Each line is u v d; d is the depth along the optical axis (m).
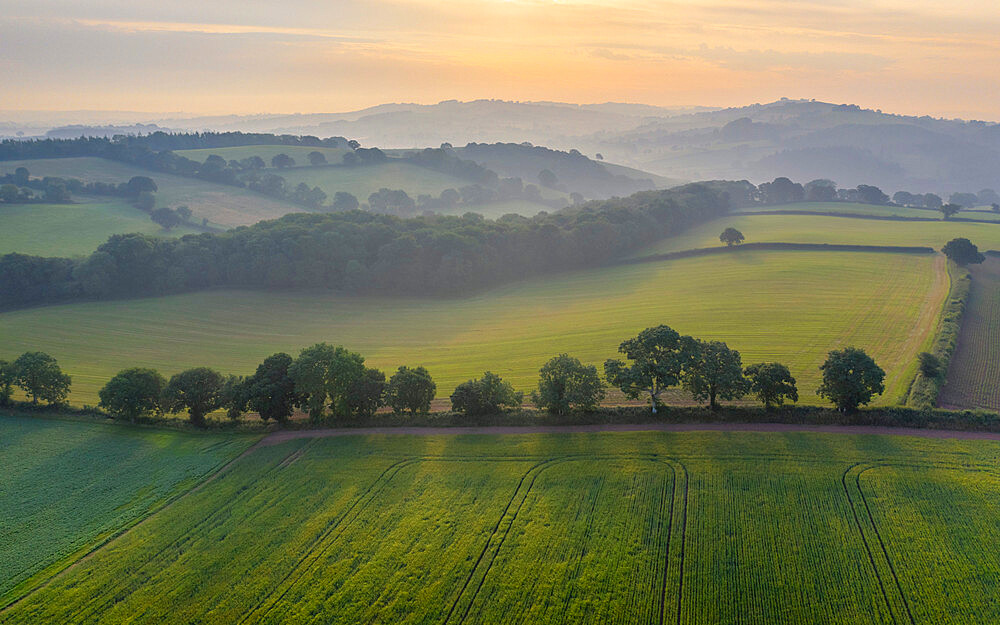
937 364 71.56
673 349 63.59
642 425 61.16
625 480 50.97
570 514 46.75
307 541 45.22
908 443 54.50
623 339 98.88
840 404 60.41
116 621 38.22
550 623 36.28
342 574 41.38
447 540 44.44
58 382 72.81
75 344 103.06
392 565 42.00
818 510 45.47
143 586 41.31
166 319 115.94
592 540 43.56
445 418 65.06
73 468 58.16
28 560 44.53
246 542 45.50
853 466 51.03
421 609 37.88
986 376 74.19
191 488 54.12
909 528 42.84
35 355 73.12
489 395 65.25
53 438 64.81
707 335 97.38
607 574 40.09
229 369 94.00
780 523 44.25
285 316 119.31
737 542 42.50
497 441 59.56
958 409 64.88
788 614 36.16
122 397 67.12
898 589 37.56
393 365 92.94
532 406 69.50
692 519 45.25
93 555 44.91
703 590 38.31
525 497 49.47
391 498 50.44
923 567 39.12
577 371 63.28
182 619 38.16
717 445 55.62
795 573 39.38
